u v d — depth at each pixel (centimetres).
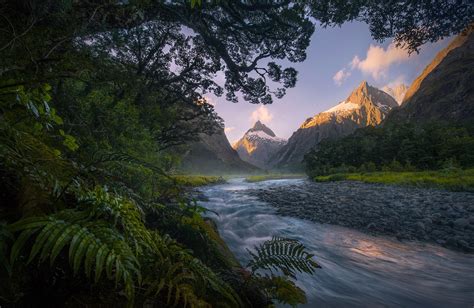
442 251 843
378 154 4797
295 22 1529
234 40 1917
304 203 1638
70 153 347
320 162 5519
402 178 2611
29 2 442
